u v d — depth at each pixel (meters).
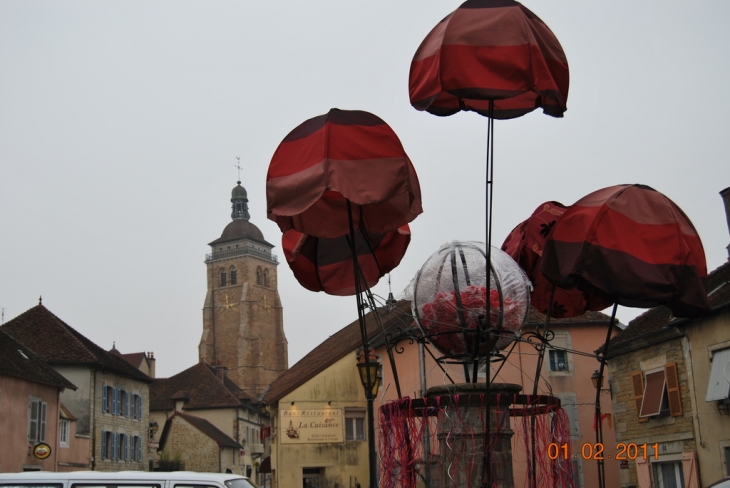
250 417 84.94
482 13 8.04
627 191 8.62
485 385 8.31
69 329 49.16
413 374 31.39
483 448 8.12
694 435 22.03
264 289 157.12
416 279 8.95
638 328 25.84
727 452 20.67
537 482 8.48
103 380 47.22
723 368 20.66
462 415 8.31
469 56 7.93
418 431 8.45
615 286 8.30
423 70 8.28
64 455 39.88
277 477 34.28
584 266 8.37
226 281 155.38
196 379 82.25
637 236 8.42
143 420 53.47
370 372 12.90
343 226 9.80
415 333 9.28
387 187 8.16
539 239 10.79
